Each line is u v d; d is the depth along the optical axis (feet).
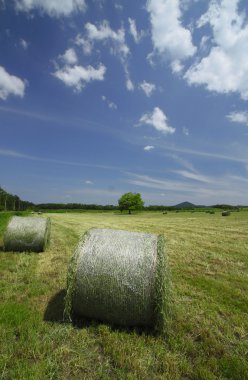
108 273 15.19
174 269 27.07
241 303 18.57
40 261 28.37
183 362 12.18
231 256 33.94
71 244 40.16
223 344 13.82
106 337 13.91
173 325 15.42
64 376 11.24
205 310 17.33
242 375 11.50
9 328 13.79
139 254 15.53
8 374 11.02
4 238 32.53
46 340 13.24
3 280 21.67
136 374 11.41
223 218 116.37
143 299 14.79
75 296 15.39
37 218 35.04
